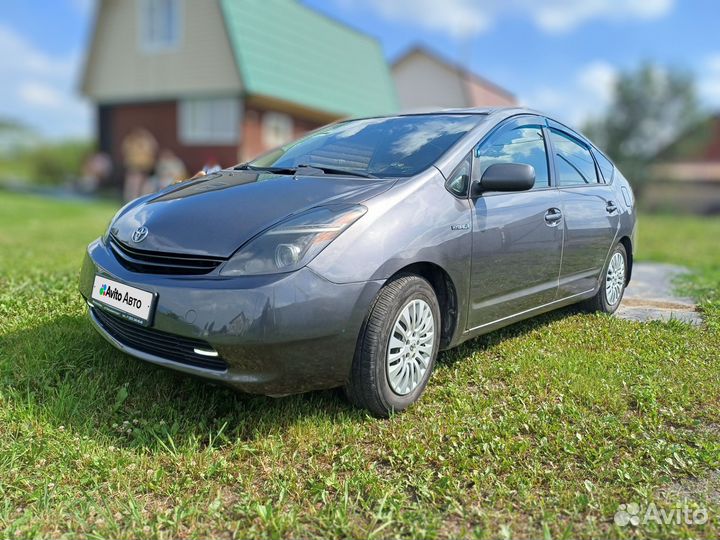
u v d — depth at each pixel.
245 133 18.56
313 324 2.61
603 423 2.92
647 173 31.52
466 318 3.32
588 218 4.27
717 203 31.50
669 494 2.42
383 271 2.79
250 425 2.93
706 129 31.42
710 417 3.01
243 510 2.32
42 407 2.93
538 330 4.27
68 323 3.90
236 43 17.44
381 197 2.93
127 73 19.78
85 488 2.46
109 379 3.23
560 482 2.48
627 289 5.93
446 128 3.64
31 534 2.15
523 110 4.08
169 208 3.07
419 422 2.97
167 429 2.83
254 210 2.87
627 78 31.42
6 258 6.39
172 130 19.70
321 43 21.41
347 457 2.67
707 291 5.53
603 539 2.19
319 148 3.81
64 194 20.06
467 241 3.20
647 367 3.56
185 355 2.73
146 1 18.95
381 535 2.19
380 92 23.81
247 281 2.58
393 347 2.93
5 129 26.55
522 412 3.01
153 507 2.37
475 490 2.43
